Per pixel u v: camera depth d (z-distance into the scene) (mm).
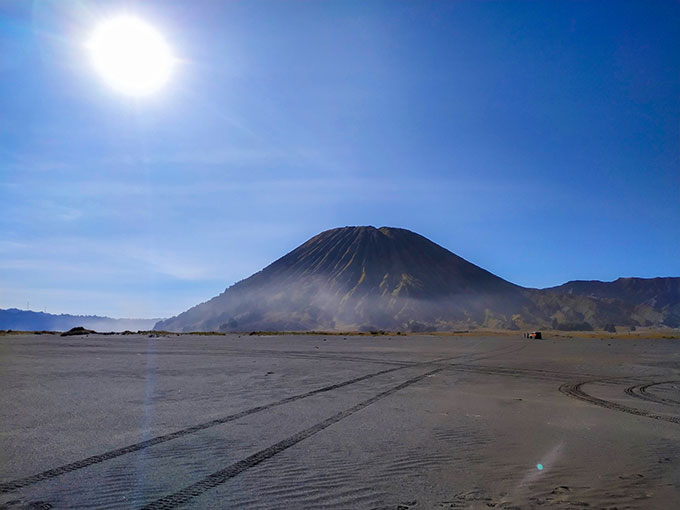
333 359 35188
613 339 96938
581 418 13531
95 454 9039
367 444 10062
